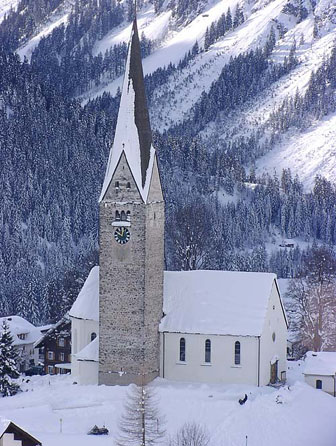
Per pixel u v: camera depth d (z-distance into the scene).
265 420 129.62
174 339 151.12
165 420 128.12
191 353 150.62
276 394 139.25
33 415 133.25
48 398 142.25
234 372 149.12
